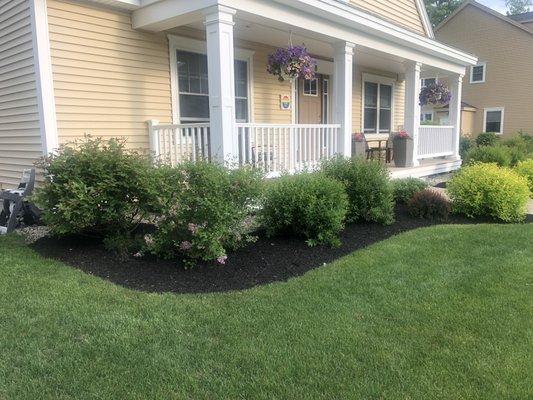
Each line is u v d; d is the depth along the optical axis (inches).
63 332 115.0
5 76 265.0
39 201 187.3
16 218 227.9
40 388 92.1
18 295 139.1
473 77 986.1
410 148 413.1
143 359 102.6
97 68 253.0
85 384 93.5
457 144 510.3
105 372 97.6
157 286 150.9
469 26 978.1
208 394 90.6
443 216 266.4
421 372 97.7
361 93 476.7
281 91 376.8
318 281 153.9
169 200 170.2
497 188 264.5
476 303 133.4
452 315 125.3
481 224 250.5
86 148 191.6
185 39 294.8
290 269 169.8
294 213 199.3
